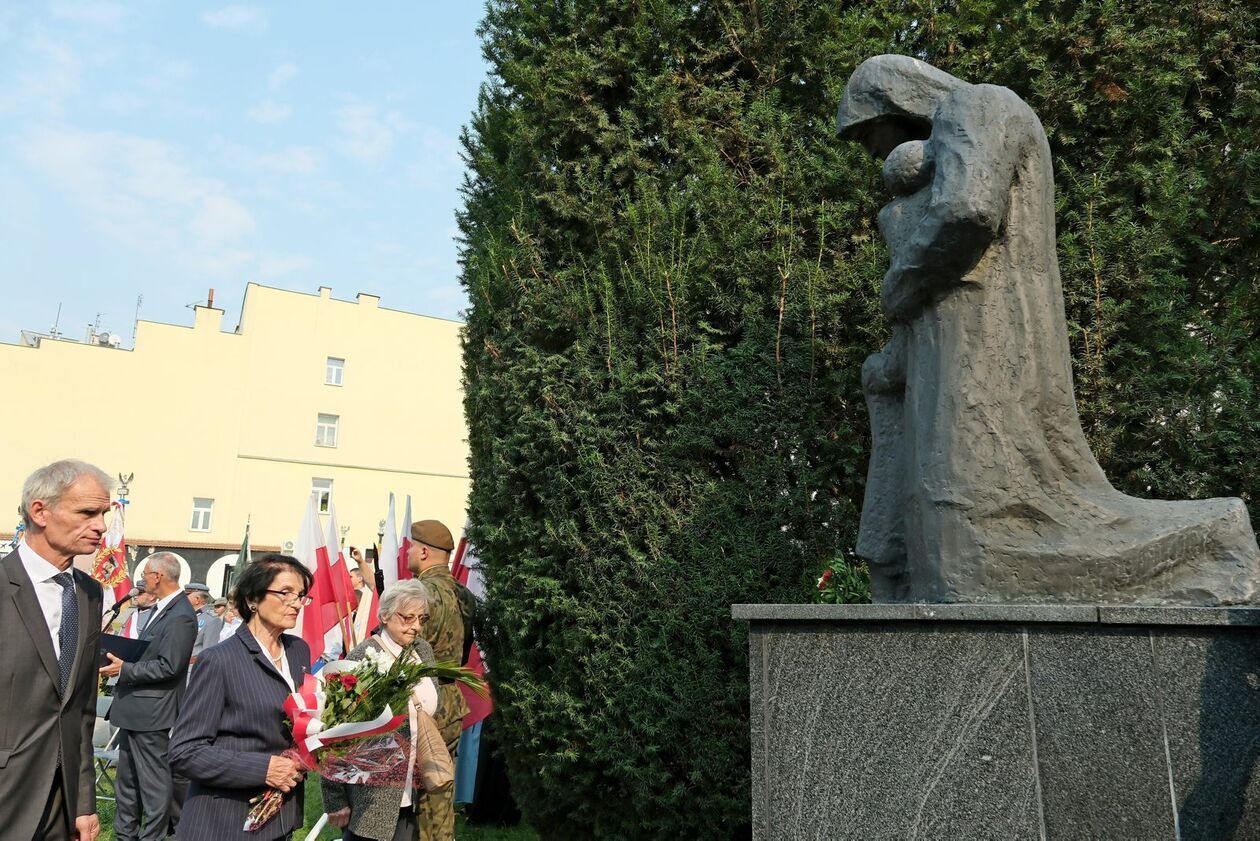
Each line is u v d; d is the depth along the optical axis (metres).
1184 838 2.62
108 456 32.81
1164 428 5.23
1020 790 2.79
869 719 3.00
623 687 4.80
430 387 37.69
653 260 5.22
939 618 2.94
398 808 4.07
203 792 3.53
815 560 4.87
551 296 5.45
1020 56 5.42
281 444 35.03
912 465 3.31
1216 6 5.52
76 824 3.71
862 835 2.94
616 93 5.78
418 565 6.31
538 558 5.25
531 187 5.80
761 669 3.17
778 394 5.00
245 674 3.64
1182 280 5.21
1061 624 2.84
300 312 35.88
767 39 5.60
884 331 5.06
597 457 5.05
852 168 5.30
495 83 6.42
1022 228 3.25
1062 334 3.29
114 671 6.68
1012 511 3.10
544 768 5.14
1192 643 2.72
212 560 33.00
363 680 3.63
